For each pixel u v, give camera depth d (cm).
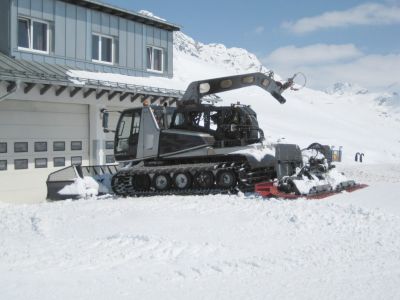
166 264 611
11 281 545
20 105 1531
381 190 1325
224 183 1282
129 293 507
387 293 516
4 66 1423
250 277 563
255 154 1295
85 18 1811
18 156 1530
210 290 519
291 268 600
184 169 1298
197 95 1428
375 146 5484
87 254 650
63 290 515
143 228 807
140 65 2050
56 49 1705
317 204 992
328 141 4912
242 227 809
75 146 1700
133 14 1955
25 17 1623
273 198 1109
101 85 1620
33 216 940
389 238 744
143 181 1374
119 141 1447
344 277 567
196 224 833
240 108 1366
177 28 2198
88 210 1012
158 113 1406
